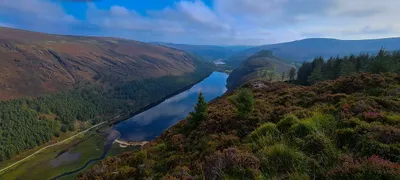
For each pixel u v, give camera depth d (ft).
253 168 25.02
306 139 29.01
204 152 39.29
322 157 24.57
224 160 27.22
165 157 49.47
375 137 25.35
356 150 25.26
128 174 43.29
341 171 20.33
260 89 114.73
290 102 66.18
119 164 50.62
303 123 33.42
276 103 70.64
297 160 24.64
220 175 25.59
